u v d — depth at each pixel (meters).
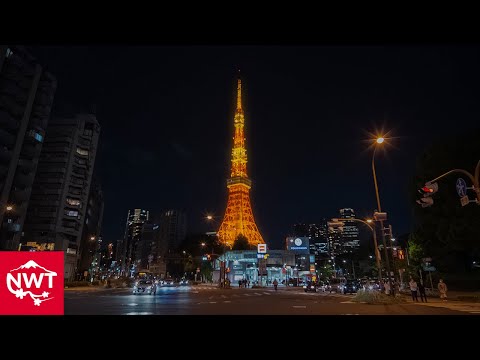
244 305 23.14
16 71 66.25
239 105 139.25
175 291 48.47
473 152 36.53
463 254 44.19
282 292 49.84
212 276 101.00
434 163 39.38
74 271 82.62
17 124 65.62
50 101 73.12
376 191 27.83
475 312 18.09
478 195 16.05
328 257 122.62
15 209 65.38
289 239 101.31
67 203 82.44
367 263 101.38
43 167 82.81
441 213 39.16
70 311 17.59
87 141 87.94
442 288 28.97
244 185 122.62
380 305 23.30
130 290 51.78
